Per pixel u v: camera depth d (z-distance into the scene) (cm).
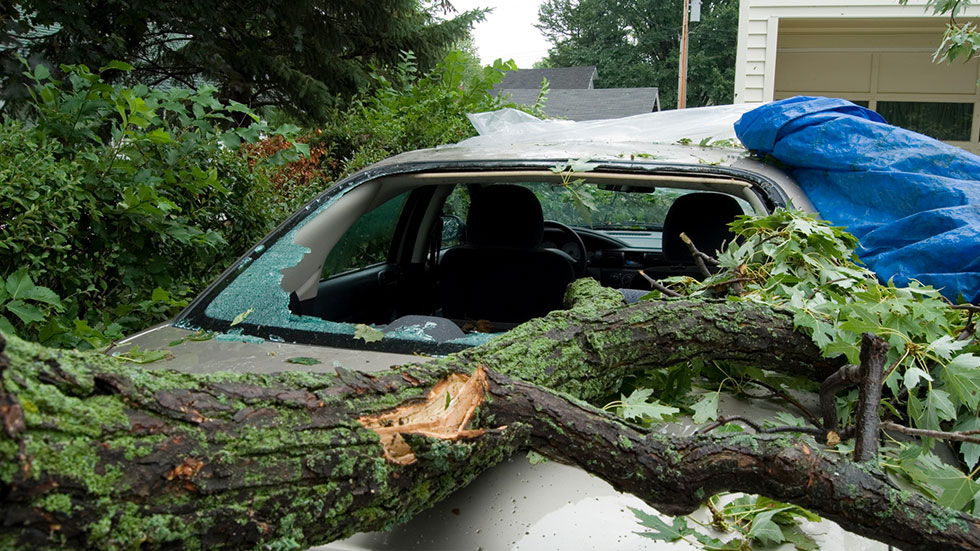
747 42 966
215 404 121
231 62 895
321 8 955
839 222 253
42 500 99
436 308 395
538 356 181
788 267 231
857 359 187
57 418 103
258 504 118
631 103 3319
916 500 140
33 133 332
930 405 178
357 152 736
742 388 217
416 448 133
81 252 344
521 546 144
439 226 393
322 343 227
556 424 149
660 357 202
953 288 227
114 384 112
